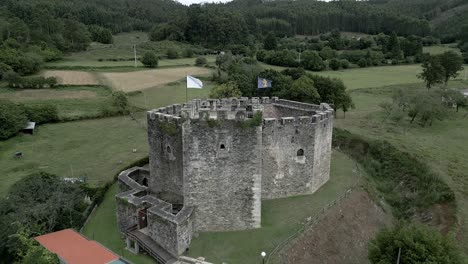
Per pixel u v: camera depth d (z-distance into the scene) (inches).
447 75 4539.9
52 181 1899.6
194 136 1566.2
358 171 2353.6
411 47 6653.5
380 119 3627.0
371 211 1968.5
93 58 6422.2
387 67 6122.1
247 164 1610.5
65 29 7342.5
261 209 1829.5
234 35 7357.3
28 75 5039.4
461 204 1980.8
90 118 3902.6
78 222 1731.1
